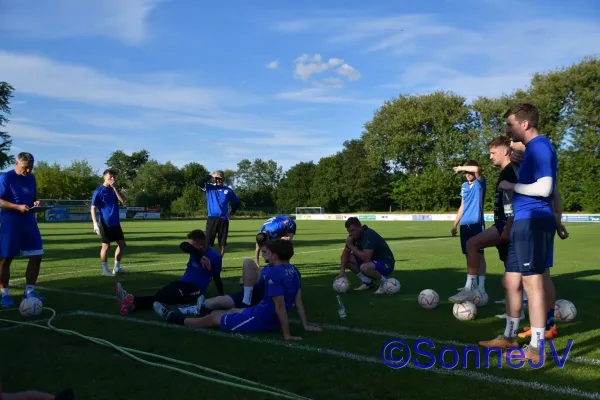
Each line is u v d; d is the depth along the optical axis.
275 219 7.52
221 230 9.34
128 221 44.50
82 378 3.46
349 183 63.41
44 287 7.38
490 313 5.59
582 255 12.51
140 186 79.62
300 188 75.38
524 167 3.89
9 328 4.88
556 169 3.91
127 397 3.12
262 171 98.81
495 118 50.69
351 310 5.77
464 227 7.35
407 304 6.14
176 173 82.06
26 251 6.20
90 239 19.08
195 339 4.46
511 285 4.19
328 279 8.34
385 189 63.19
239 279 8.35
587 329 4.86
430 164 54.41
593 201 38.72
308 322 5.16
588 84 45.34
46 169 66.44
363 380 3.41
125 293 5.52
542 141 3.84
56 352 4.07
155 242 17.50
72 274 8.88
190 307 5.34
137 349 4.14
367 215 49.12
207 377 3.46
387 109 57.47
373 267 6.89
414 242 17.53
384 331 4.77
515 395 3.13
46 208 6.26
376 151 58.41
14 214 6.08
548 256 3.93
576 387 3.28
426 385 3.32
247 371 3.60
